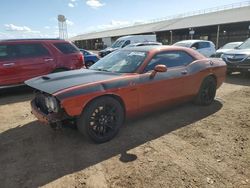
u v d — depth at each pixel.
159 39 49.03
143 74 4.10
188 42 13.80
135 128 4.26
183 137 3.87
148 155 3.33
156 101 4.33
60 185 2.74
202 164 3.07
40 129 4.41
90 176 2.88
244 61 8.83
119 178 2.82
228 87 7.66
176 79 4.57
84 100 3.37
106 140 3.76
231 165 3.03
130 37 20.55
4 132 4.35
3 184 2.78
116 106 3.78
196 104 5.46
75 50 8.30
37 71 7.42
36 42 7.53
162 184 2.69
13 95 7.45
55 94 3.25
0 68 6.80
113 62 4.59
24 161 3.28
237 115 4.86
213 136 3.88
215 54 11.44
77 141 3.83
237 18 29.66
